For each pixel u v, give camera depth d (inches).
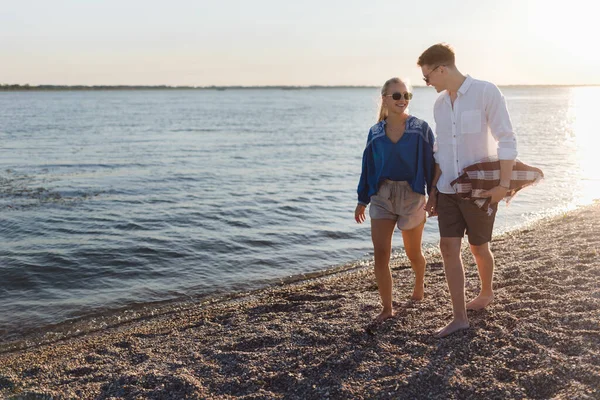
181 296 265.6
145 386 146.0
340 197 534.0
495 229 387.5
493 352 138.5
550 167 714.8
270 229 397.4
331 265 311.3
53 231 388.8
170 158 885.8
